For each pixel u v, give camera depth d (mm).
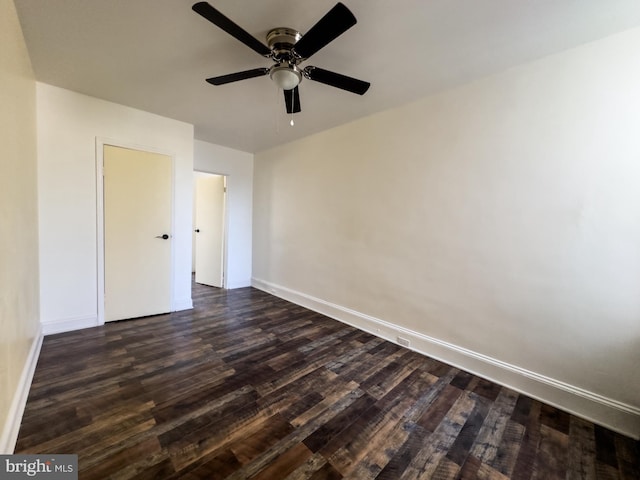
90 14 1527
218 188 4594
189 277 3543
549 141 1827
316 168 3555
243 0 1406
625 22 1501
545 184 1853
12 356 1426
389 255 2766
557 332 1839
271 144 4094
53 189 2533
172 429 1504
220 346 2527
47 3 1447
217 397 1797
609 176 1639
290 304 3865
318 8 1460
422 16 1489
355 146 3061
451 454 1425
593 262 1703
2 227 1267
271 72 1741
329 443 1463
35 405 1640
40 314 2516
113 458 1306
